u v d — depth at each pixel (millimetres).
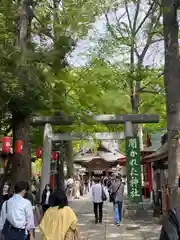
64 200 5992
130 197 17000
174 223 4082
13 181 13500
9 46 11297
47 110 15555
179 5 10523
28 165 13812
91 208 24234
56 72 14281
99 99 18000
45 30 14430
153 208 20078
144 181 29047
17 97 11312
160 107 22500
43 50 12688
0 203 8695
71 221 5773
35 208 14305
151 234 13047
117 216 15602
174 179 10047
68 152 28375
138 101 21016
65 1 15258
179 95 10445
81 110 17359
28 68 11344
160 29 18391
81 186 40156
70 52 14539
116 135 18172
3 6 12516
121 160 34875
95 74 17766
